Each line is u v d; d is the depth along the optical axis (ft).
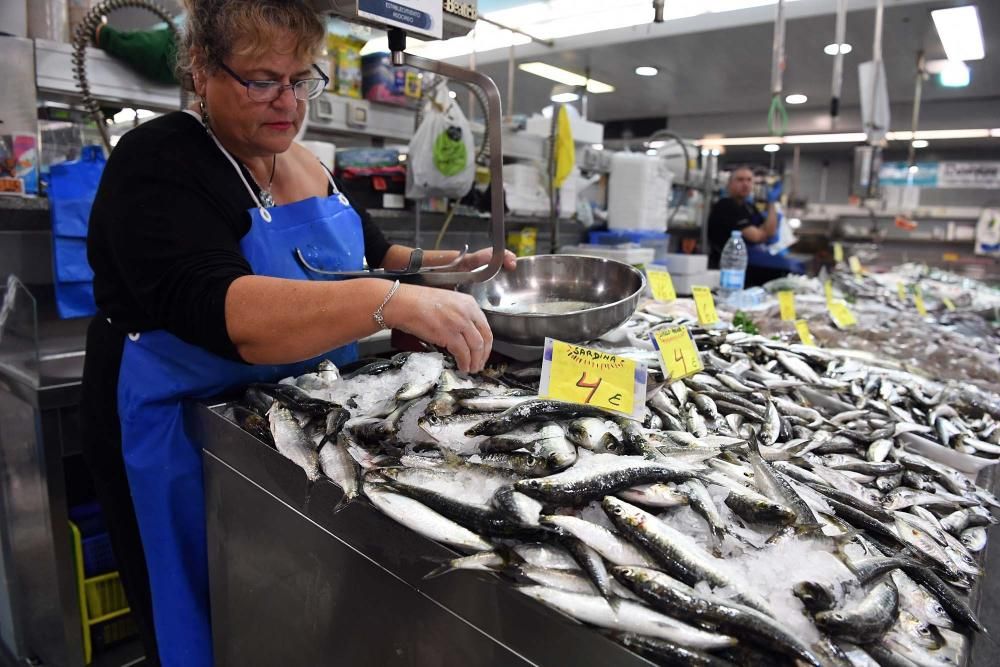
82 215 6.71
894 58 17.38
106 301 4.43
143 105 7.99
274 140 4.36
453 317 3.44
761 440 4.29
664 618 2.36
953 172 28.17
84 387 4.88
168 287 3.72
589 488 2.89
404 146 11.63
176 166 4.00
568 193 12.65
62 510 5.91
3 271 7.08
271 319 3.46
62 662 6.29
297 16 3.85
